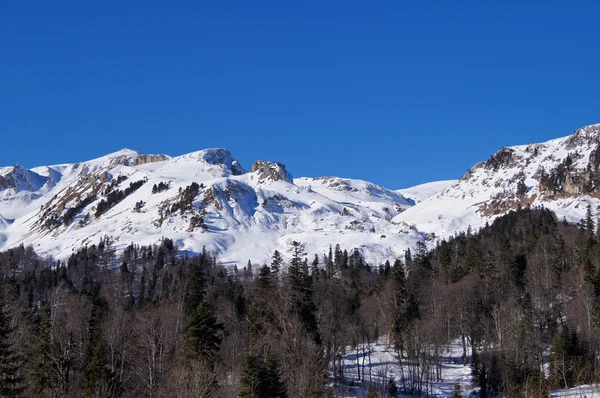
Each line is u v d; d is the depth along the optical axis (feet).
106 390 185.68
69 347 213.66
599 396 143.74
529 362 224.53
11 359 168.55
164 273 572.51
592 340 232.94
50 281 533.14
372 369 289.33
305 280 258.78
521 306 294.46
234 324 280.10
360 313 343.05
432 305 331.77
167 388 173.27
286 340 208.85
